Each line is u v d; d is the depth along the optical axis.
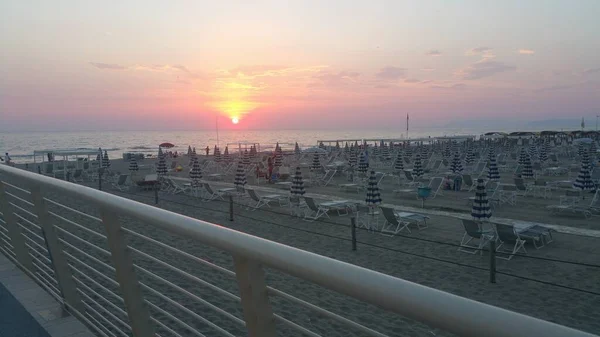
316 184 20.61
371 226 11.05
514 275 7.16
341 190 18.58
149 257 1.85
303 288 6.48
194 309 5.71
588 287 6.88
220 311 1.57
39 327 2.39
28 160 42.53
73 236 2.38
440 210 13.46
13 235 3.22
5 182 3.11
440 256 8.70
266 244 1.11
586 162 14.88
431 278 7.48
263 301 1.27
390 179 21.94
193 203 15.73
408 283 0.83
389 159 31.91
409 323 5.28
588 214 12.37
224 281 6.72
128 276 1.96
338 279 0.92
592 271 7.58
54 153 26.14
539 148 34.31
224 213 13.64
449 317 0.74
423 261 8.40
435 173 23.56
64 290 2.58
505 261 8.30
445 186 18.28
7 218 3.19
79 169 24.53
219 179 24.27
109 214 1.87
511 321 0.68
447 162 26.86
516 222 11.56
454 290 6.93
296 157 33.88
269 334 1.29
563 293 6.66
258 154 39.12
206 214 13.53
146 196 17.62
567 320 5.78
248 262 1.22
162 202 15.99
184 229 1.34
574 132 60.62
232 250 1.19
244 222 12.32
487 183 14.91
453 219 11.96
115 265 1.96
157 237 9.33
